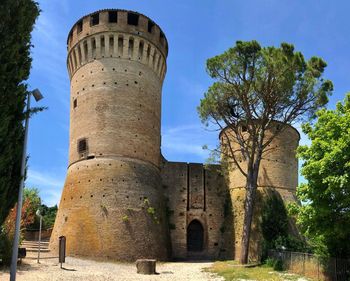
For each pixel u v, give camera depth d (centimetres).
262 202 4275
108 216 3653
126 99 4122
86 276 2417
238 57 3453
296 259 2856
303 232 2386
